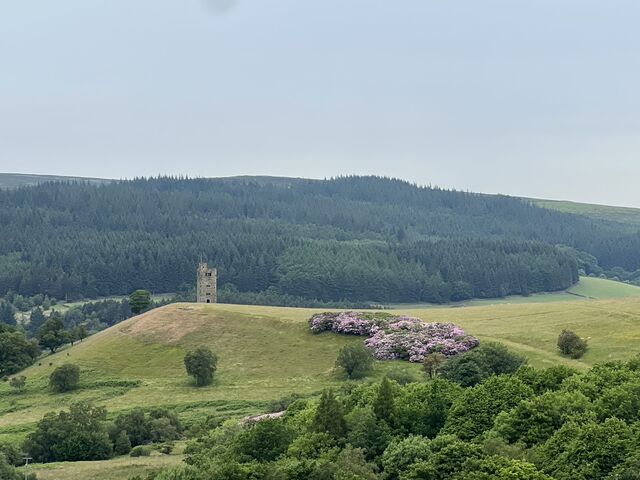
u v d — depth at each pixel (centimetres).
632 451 7688
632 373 10412
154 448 13075
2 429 14775
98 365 18375
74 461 12731
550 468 7912
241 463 9350
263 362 17675
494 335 17012
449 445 8356
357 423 9625
